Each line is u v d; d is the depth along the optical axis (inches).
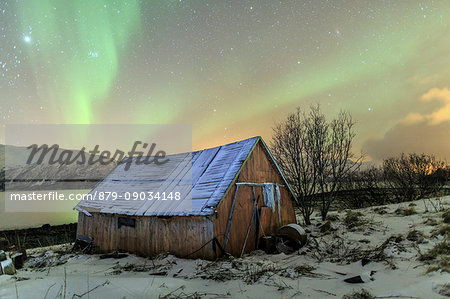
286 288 211.8
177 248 358.0
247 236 377.7
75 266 351.3
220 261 313.9
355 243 359.3
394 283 199.3
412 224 414.0
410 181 750.5
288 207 485.7
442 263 212.4
